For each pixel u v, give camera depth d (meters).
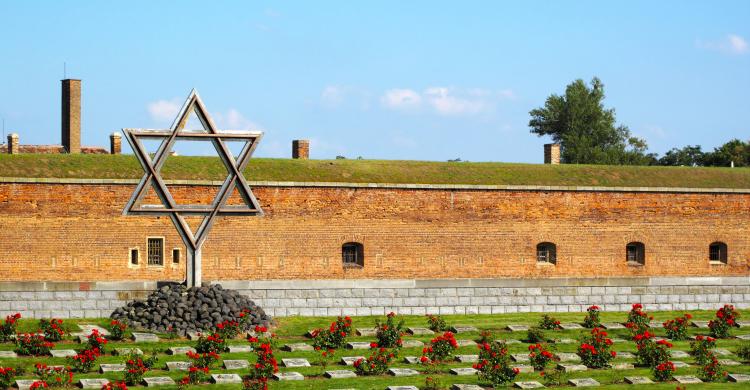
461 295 51.22
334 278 53.88
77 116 63.56
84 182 50.97
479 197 56.06
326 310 48.59
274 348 40.53
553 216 57.06
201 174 53.78
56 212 50.72
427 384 35.75
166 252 51.94
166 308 42.22
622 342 43.84
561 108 108.31
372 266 54.50
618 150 104.94
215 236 52.31
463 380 37.06
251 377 36.34
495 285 53.03
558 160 67.31
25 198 50.38
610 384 37.19
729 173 62.78
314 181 54.88
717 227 59.31
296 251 53.41
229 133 43.72
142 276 51.59
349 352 40.31
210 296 43.03
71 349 38.75
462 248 55.75
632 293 53.34
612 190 57.81
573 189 57.34
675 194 58.72
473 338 43.53
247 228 52.78
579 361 40.25
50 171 51.97
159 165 43.00
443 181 57.22
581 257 57.38
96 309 44.97
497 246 56.22
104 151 65.81
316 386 35.66
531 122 109.62
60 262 50.69
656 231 58.41
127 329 41.47
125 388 32.56
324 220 53.88
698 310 53.81
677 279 55.72
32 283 46.12
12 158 52.41
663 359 39.50
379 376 37.31
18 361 37.03
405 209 55.03
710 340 41.41
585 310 52.72
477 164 59.75
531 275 56.56
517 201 56.56
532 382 36.75
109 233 51.31
